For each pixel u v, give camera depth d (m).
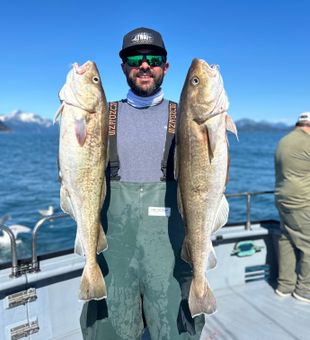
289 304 3.86
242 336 3.32
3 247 8.70
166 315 2.38
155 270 2.38
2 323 2.93
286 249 3.98
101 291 2.27
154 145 2.40
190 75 2.36
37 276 3.01
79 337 3.25
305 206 3.73
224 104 2.35
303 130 3.77
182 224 2.42
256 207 14.45
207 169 2.35
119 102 2.55
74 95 2.23
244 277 4.32
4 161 34.91
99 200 2.30
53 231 10.34
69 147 2.23
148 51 2.38
